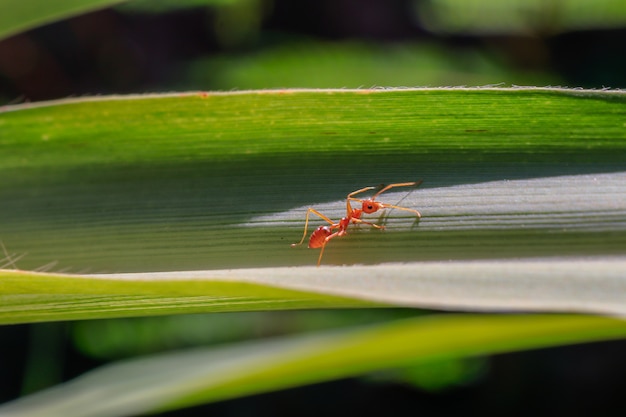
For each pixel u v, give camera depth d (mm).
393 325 181
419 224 195
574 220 191
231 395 203
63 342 389
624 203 190
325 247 197
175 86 503
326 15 633
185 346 406
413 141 198
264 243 198
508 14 496
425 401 437
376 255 196
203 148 201
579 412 422
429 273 178
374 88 195
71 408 211
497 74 481
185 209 200
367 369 195
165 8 543
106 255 200
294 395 434
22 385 408
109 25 596
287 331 417
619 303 174
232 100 198
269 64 462
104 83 598
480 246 193
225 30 560
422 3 541
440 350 189
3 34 203
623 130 194
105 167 202
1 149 202
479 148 197
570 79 511
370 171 199
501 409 430
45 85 586
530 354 439
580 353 440
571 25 490
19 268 200
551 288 176
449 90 195
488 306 170
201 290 176
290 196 199
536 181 194
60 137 202
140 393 207
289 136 200
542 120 195
